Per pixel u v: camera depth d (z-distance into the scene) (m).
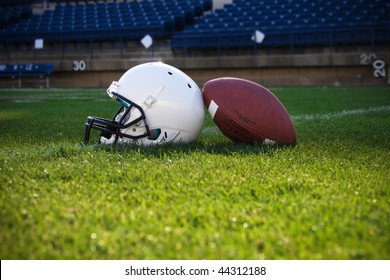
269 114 4.82
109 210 2.78
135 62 24.69
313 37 23.06
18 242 2.37
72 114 10.14
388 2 24.89
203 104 4.95
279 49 24.19
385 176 3.63
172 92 4.72
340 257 2.21
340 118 8.98
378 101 13.58
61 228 2.52
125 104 4.73
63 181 3.52
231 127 4.84
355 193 3.11
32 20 29.02
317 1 25.91
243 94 4.82
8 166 3.97
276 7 26.16
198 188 3.26
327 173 3.69
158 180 3.45
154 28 25.66
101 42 27.03
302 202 2.91
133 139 4.79
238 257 2.22
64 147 4.68
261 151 4.55
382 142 5.58
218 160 4.06
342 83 22.95
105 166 3.91
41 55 27.28
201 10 27.66
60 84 25.72
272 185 3.31
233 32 24.12
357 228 2.48
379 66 22.23
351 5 25.06
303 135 6.28
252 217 2.65
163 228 2.50
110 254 2.25
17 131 6.90
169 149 4.56
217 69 23.94
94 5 29.59
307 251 2.27
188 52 24.97
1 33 27.16
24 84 25.95
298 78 23.31
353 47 23.44
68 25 27.86
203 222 2.61
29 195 3.10
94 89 23.02
